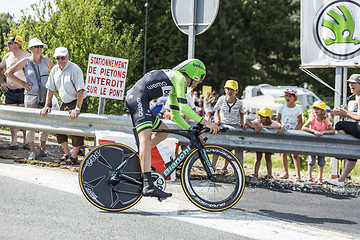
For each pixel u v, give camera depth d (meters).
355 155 6.24
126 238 3.48
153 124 4.46
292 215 4.68
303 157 10.05
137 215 4.19
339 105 7.46
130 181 4.40
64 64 6.22
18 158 6.55
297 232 3.96
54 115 6.39
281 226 4.13
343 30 7.25
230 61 38.03
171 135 6.21
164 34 32.28
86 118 6.22
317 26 7.42
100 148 4.38
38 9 12.62
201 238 3.59
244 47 39.12
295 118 6.96
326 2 7.32
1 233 3.39
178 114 4.61
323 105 6.37
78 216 3.99
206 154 4.57
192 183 4.61
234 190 4.59
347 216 4.83
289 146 6.25
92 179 4.31
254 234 3.80
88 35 12.32
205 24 6.84
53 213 4.01
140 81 4.42
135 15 31.41
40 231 3.51
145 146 4.27
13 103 7.66
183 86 4.35
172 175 5.79
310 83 40.28
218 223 4.07
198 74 4.63
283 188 6.18
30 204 4.23
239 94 38.41
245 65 38.12
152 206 4.57
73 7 12.56
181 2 6.93
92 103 12.23
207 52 36.38
